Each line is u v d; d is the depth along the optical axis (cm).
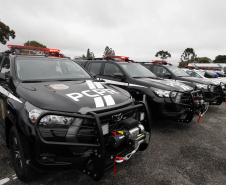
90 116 175
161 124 438
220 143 340
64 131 175
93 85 261
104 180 219
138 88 408
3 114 255
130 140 204
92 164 190
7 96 238
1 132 264
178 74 643
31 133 171
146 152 295
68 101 193
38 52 378
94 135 179
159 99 367
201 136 371
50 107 182
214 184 221
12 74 253
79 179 219
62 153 176
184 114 379
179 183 220
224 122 473
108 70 501
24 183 208
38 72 276
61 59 336
